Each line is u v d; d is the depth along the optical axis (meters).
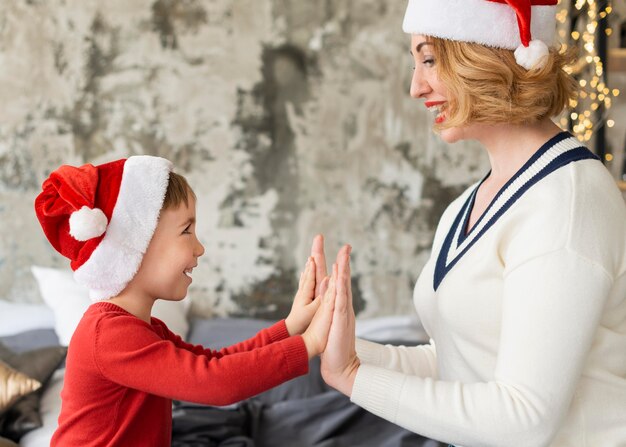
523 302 1.17
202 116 3.65
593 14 3.08
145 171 1.44
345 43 3.62
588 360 1.26
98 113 3.62
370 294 3.76
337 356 1.31
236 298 3.75
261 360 1.35
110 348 1.34
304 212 3.71
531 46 1.22
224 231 3.71
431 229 3.72
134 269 1.43
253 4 3.60
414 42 1.34
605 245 1.18
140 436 1.39
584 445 1.26
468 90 1.25
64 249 1.43
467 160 3.68
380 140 3.67
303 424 2.63
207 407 2.64
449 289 1.34
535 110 1.25
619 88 3.55
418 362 1.58
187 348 1.54
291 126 3.66
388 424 2.64
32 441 2.46
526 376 1.15
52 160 3.63
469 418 1.18
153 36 3.60
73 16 3.57
